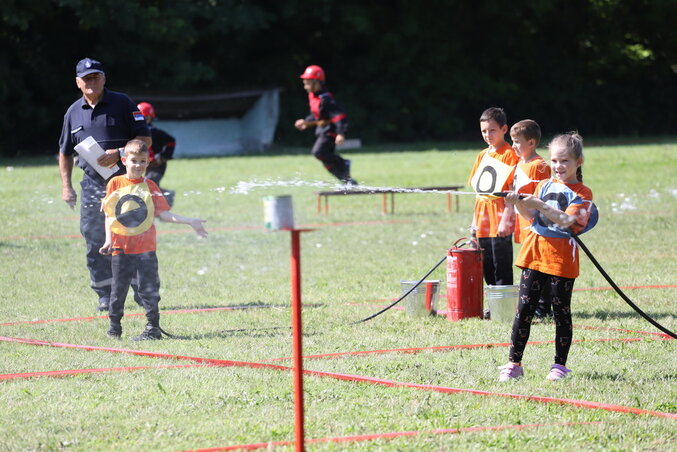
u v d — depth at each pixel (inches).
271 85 4894.2
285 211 501.0
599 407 650.8
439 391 697.6
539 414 640.4
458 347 845.2
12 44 4736.7
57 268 1331.2
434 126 5757.9
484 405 660.7
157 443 581.3
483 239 1022.4
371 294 1124.5
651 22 6053.2
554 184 741.9
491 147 1010.7
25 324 964.6
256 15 5098.4
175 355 807.1
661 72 6230.3
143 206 888.3
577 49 6264.8
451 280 980.6
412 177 2977.4
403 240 1611.7
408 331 919.7
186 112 4768.7
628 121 6053.2
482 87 5910.4
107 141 1048.8
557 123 6058.1
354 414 641.0
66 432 605.6
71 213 2054.6
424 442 579.8
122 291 898.7
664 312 996.6
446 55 5753.0
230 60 5477.4
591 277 1228.5
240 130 4958.2
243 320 981.2
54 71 4832.7
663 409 653.9
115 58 4795.8
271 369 766.5
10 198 2359.7
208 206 2160.4
